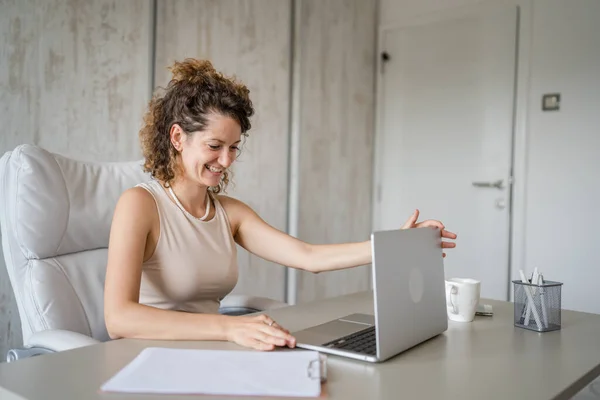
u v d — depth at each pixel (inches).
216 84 48.7
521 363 34.9
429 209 149.0
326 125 143.0
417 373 32.5
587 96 123.6
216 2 116.1
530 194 132.2
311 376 29.8
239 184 122.4
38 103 89.8
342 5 146.6
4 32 85.6
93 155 97.0
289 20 132.3
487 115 138.3
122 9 100.0
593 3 122.3
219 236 55.4
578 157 125.0
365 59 155.7
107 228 57.4
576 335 43.0
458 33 143.1
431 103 148.4
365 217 158.1
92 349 35.7
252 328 38.1
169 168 51.8
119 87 100.0
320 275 142.2
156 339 38.6
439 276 43.2
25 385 28.3
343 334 40.6
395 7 155.3
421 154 150.5
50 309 50.1
